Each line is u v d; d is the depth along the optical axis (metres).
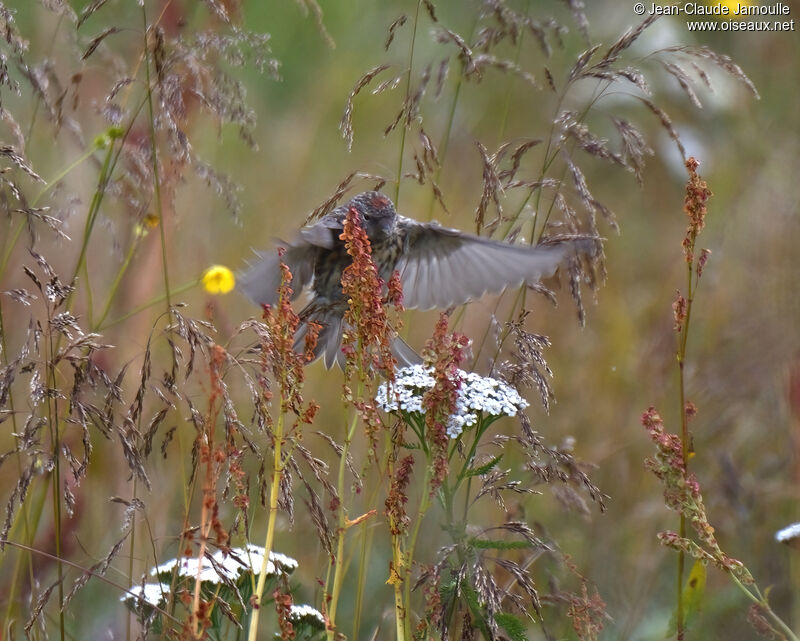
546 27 8.59
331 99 14.59
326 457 9.78
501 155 8.35
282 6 15.09
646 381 11.28
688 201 6.64
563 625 8.27
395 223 7.68
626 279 13.51
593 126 15.10
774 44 15.78
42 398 6.72
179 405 8.84
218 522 5.43
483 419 6.71
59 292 6.93
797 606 8.70
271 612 8.35
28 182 10.20
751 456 10.70
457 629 7.05
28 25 10.70
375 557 9.45
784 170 13.61
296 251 7.86
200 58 8.05
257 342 6.90
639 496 10.21
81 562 8.66
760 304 11.66
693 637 8.66
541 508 9.77
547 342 7.62
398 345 7.51
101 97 10.16
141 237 9.16
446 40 8.24
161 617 6.51
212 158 12.63
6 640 7.34
